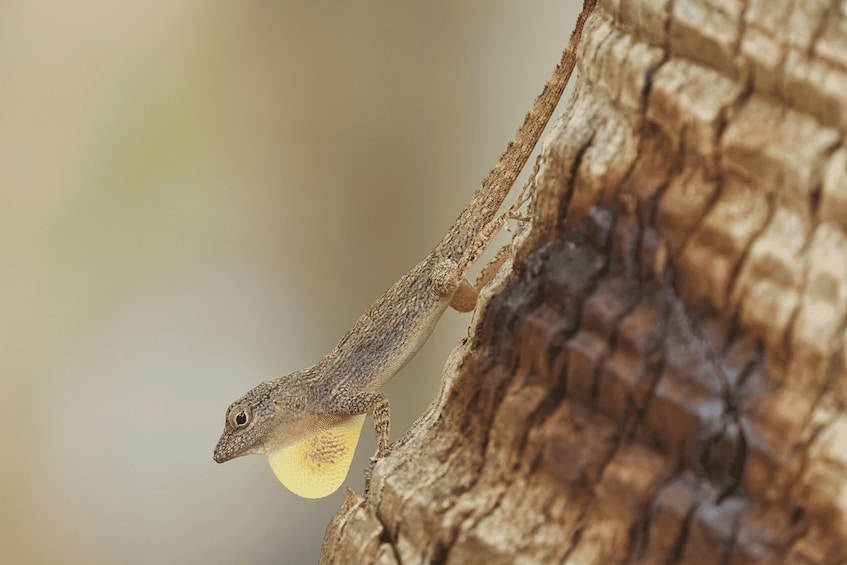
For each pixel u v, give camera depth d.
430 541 0.75
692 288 0.68
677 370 0.66
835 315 0.61
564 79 0.80
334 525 0.76
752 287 0.65
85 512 0.98
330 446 0.82
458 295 0.81
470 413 0.75
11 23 0.97
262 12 1.01
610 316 0.71
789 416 0.62
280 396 0.82
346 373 0.82
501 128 0.99
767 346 0.65
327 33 1.01
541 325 0.75
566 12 0.95
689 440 0.65
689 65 0.69
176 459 1.00
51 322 1.01
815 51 0.61
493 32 0.96
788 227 0.64
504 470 0.75
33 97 0.99
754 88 0.65
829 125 0.62
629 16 0.73
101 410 1.00
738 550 0.62
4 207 1.00
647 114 0.71
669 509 0.65
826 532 0.61
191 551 0.98
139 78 1.02
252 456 1.01
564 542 0.71
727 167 0.66
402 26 1.00
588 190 0.75
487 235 0.80
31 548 0.96
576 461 0.71
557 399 0.75
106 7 0.99
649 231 0.70
